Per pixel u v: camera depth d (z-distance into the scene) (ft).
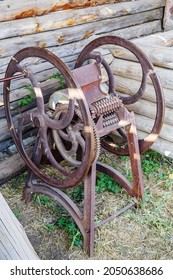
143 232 8.39
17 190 9.78
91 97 7.69
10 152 10.42
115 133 10.68
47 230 8.52
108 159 10.89
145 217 8.76
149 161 10.61
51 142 8.50
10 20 9.37
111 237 8.25
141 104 10.06
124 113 7.90
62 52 11.03
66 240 8.25
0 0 8.98
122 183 9.20
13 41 9.61
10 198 9.46
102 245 8.04
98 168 9.53
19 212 9.01
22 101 10.12
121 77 10.39
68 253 7.92
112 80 8.94
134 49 8.07
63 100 7.82
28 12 9.63
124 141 10.84
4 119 10.06
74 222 8.50
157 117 8.30
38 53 7.19
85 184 7.61
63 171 7.86
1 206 5.60
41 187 8.71
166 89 9.46
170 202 9.27
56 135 7.83
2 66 9.62
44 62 10.54
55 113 7.64
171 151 9.80
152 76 8.02
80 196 9.41
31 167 8.61
